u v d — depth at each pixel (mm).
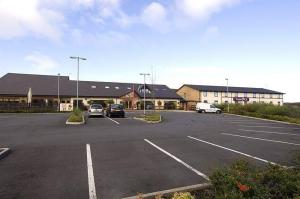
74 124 23172
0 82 55250
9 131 18031
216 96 73125
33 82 57812
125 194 6488
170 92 67750
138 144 13219
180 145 13141
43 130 18656
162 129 20000
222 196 4980
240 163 6496
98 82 64938
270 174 5730
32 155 10578
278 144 14180
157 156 10586
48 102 54188
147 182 7367
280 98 81188
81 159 9945
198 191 6152
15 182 7277
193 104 71625
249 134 18297
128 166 9008
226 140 15164
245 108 47406
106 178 7672
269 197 5129
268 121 31109
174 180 7562
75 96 57438
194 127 22062
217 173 5734
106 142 13711
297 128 23391
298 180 5395
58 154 10773
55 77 61781
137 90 63719
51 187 6910
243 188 4957
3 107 46344
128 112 45594
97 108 33500
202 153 11320
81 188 6855
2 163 9289
